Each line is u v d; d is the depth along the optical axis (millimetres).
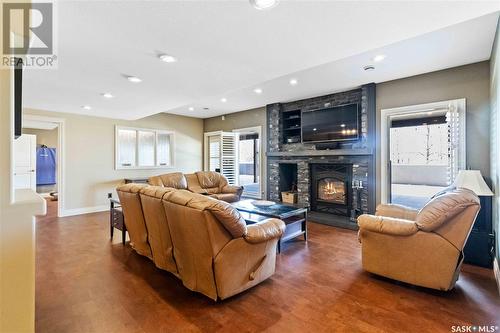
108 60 2719
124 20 1927
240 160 7949
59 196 5594
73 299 2270
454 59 3422
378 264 2625
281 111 6199
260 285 2535
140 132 6910
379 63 3574
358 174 4824
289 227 3697
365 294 2367
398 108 4285
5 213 725
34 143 7383
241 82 3494
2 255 722
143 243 3086
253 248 2340
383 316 2037
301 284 2562
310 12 1830
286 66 2906
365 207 4719
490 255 2922
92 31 2090
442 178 7414
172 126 7492
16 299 741
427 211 2355
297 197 5918
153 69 2992
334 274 2787
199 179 6285
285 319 2000
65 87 3701
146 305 2184
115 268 2926
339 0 1689
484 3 1713
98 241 3896
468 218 2191
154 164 7172
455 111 3648
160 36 2195
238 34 2156
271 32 2129
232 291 2225
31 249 759
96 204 6090
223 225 2125
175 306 2170
